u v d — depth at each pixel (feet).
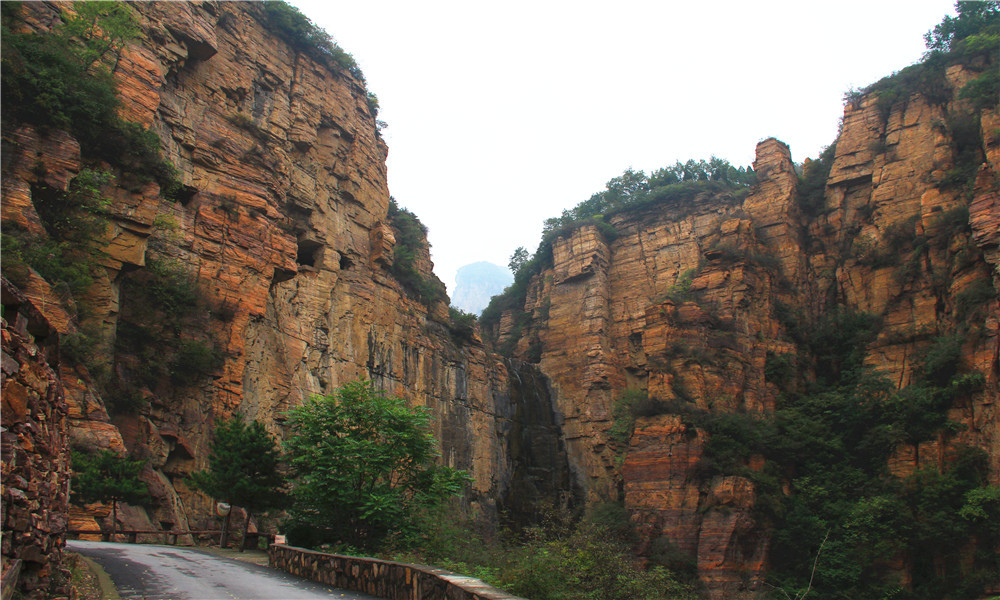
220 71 145.07
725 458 187.21
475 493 199.82
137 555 62.49
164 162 113.91
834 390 208.64
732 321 219.00
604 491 217.15
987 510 155.43
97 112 100.37
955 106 219.61
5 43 92.12
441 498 80.43
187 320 115.34
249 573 55.98
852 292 223.92
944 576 158.30
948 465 169.68
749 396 208.85
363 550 71.67
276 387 136.15
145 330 108.68
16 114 92.53
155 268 112.98
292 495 82.38
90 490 78.89
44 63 97.25
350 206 178.91
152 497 94.68
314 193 164.86
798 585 167.32
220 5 148.77
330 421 76.74
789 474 191.11
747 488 179.63
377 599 45.44
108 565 53.42
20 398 31.65
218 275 123.75
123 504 87.51
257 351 133.18
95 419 85.61
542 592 56.95
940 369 180.14
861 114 242.99
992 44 218.59
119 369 103.14
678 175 283.79
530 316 278.05
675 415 195.83
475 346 226.58
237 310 124.57
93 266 98.32
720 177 280.92
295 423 81.15
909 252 210.79
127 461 83.97
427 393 193.98
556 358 252.42
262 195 136.98
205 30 135.95
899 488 169.99
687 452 189.37
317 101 171.73
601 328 246.68
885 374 195.72
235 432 83.71
